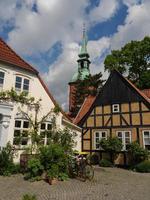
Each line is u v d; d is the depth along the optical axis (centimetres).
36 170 1015
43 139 1442
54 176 977
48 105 1583
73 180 1057
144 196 802
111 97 2181
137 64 3067
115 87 2189
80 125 2278
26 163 1158
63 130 1504
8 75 1413
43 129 1523
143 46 2975
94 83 4059
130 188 945
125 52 3116
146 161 1678
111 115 2136
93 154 2125
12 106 1360
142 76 2952
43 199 718
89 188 903
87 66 4962
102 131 2150
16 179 1020
